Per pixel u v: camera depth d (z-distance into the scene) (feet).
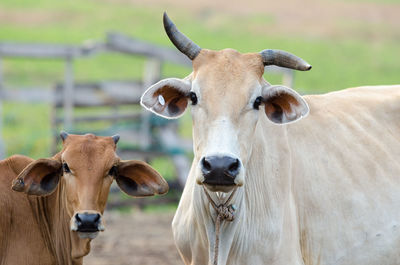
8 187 31.30
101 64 158.51
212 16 220.23
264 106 29.01
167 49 76.89
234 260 29.17
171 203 69.10
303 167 30.94
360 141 32.40
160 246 53.01
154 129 74.18
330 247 30.42
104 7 221.25
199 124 26.99
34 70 147.84
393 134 33.32
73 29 189.47
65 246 32.07
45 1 221.66
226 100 26.63
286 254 29.19
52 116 75.41
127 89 77.66
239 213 28.58
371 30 209.67
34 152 80.18
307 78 149.07
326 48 185.26
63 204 31.53
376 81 151.43
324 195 30.71
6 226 30.83
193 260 30.48
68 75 74.33
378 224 31.04
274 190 29.71
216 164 24.91
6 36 172.04
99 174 29.96
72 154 30.01
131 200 67.51
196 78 27.40
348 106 33.68
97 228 29.04
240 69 27.43
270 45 182.39
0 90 74.28
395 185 31.83
